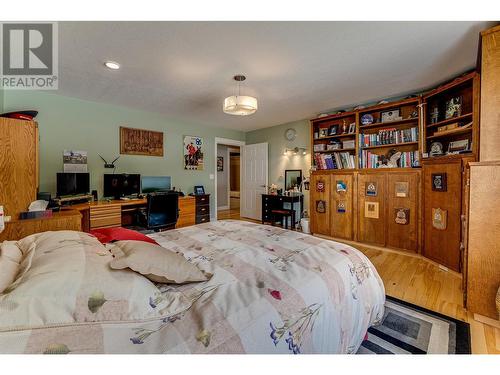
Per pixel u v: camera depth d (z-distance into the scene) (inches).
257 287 39.5
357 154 145.5
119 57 91.0
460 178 96.3
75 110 139.4
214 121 197.2
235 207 319.6
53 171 132.7
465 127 97.9
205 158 209.5
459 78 99.3
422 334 62.0
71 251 36.4
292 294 38.1
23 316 25.5
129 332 28.5
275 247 60.6
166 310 32.9
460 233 96.7
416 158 126.1
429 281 94.3
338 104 150.6
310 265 48.4
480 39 73.5
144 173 170.6
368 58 92.0
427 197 115.4
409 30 74.6
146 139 170.7
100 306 29.3
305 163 191.2
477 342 59.6
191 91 127.0
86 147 144.0
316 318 37.4
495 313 65.8
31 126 90.4
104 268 34.3
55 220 88.0
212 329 29.3
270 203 198.7
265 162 219.3
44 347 24.4
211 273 44.8
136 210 148.0
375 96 135.7
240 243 63.8
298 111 167.5
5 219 81.7
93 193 142.7
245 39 79.3
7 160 85.4
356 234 145.2
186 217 173.6
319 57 91.1
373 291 56.2
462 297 81.7
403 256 123.6
